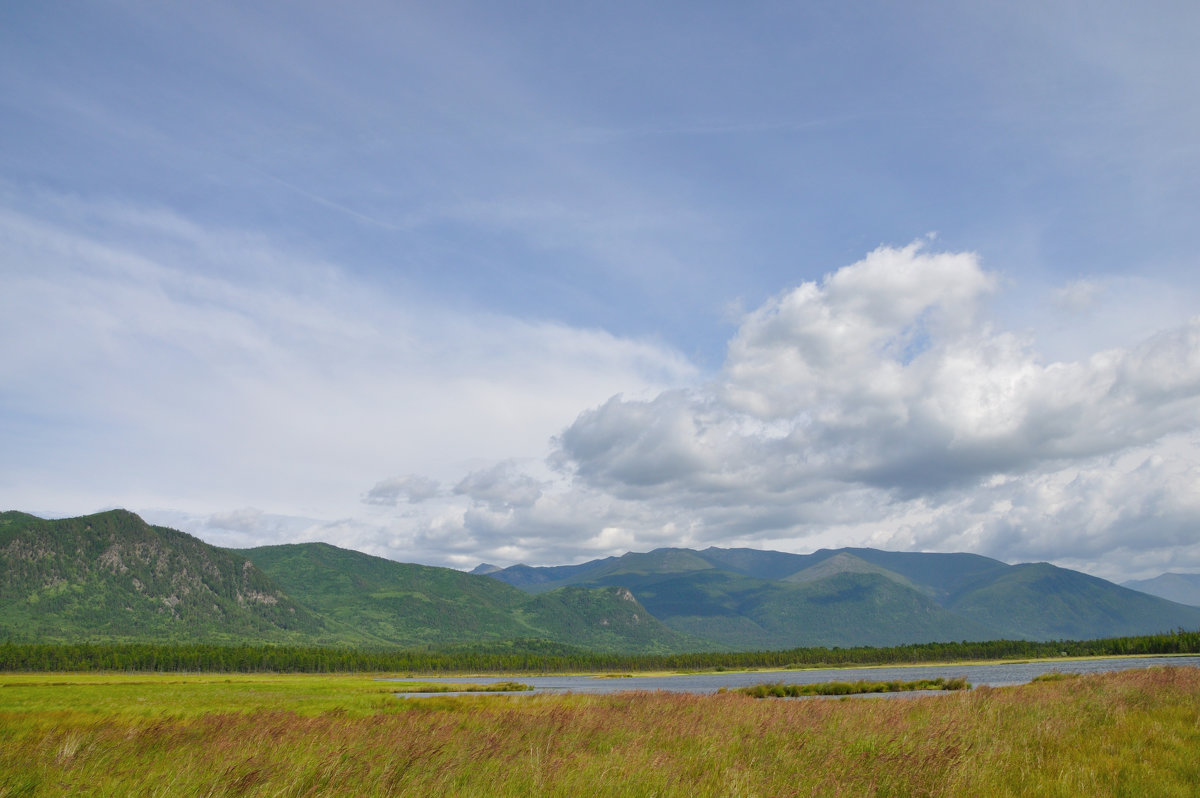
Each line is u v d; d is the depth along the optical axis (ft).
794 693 244.63
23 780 50.26
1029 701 89.61
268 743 66.85
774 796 44.19
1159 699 83.71
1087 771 47.06
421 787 47.60
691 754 59.77
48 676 623.77
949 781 45.52
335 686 425.69
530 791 46.42
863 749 59.52
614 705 108.88
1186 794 43.11
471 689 410.11
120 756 60.08
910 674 466.70
